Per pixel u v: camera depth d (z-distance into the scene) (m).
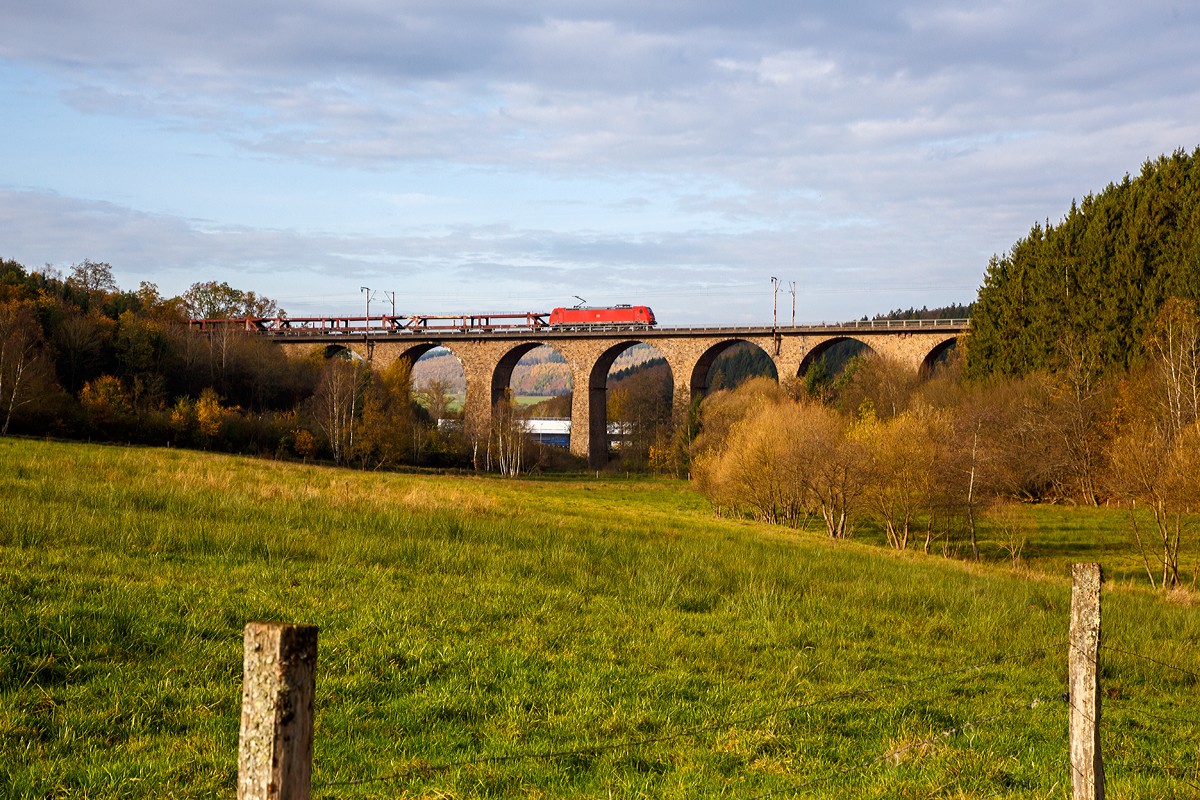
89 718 5.69
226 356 74.50
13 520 11.35
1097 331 51.19
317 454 65.75
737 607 12.01
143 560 10.47
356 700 6.65
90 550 10.77
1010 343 56.50
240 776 2.33
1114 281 51.19
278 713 2.29
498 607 10.07
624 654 8.77
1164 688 9.76
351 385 67.62
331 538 14.01
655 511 38.56
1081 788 4.46
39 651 6.61
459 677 7.34
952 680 9.02
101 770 4.96
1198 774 6.49
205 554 11.55
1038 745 6.88
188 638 7.36
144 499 15.66
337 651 7.65
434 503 20.78
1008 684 9.06
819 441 33.62
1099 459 45.06
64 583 8.48
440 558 13.07
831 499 33.84
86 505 14.53
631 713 6.85
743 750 6.24
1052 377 49.38
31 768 4.91
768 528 31.36
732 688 7.89
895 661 9.78
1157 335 44.34
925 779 5.76
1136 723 8.06
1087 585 4.53
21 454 24.31
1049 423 45.81
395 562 12.62
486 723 6.46
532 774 5.52
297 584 10.30
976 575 18.77
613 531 20.17
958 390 54.50
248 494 18.14
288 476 27.69
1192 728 8.02
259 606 8.65
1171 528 36.22
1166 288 47.66
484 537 16.11
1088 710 4.46
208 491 18.02
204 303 109.44
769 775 5.80
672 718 6.89
